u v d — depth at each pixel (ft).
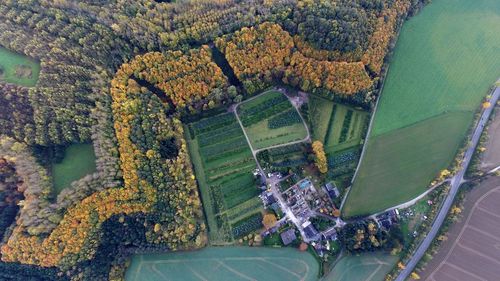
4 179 387.96
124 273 410.52
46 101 391.86
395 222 415.03
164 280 412.77
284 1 432.66
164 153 412.16
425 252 405.18
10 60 415.44
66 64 405.59
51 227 371.15
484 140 433.48
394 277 398.83
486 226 412.16
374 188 426.10
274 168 426.51
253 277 409.69
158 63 411.13
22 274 390.42
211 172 431.02
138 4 437.99
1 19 424.05
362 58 427.74
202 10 434.30
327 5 418.31
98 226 385.70
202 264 414.41
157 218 401.90
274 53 419.54
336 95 435.12
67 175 401.08
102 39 420.36
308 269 407.44
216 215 420.36
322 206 416.87
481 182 424.46
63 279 389.39
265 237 410.11
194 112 432.66
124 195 383.86
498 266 400.47
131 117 397.60
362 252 405.80
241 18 426.92
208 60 415.64
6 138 380.78
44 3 429.38
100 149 387.75
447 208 419.13
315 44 420.77
